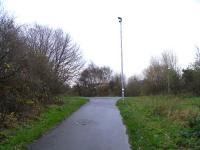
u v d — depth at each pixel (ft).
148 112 75.10
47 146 42.24
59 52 123.54
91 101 131.75
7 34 56.39
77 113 82.53
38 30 122.62
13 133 47.57
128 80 234.38
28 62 68.03
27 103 66.18
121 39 131.34
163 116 67.41
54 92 97.60
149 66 192.65
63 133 52.06
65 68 125.18
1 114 53.47
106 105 109.50
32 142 44.70
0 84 57.77
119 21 130.41
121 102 117.39
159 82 173.47
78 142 44.86
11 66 57.21
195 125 48.39
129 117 70.28
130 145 42.75
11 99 59.98
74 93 222.89
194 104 90.58
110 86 236.43
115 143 44.14
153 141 42.37
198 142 40.70
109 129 56.13
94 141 45.55
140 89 211.41
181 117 60.18
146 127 53.98
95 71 234.58
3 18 57.88
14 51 58.70
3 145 40.55
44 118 64.75
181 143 40.96
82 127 58.49
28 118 60.75
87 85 230.89
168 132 48.29
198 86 150.10
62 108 85.35
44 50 109.70
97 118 71.97
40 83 80.07
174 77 160.25
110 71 240.73
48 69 89.81
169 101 85.51
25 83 68.90
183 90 153.89
